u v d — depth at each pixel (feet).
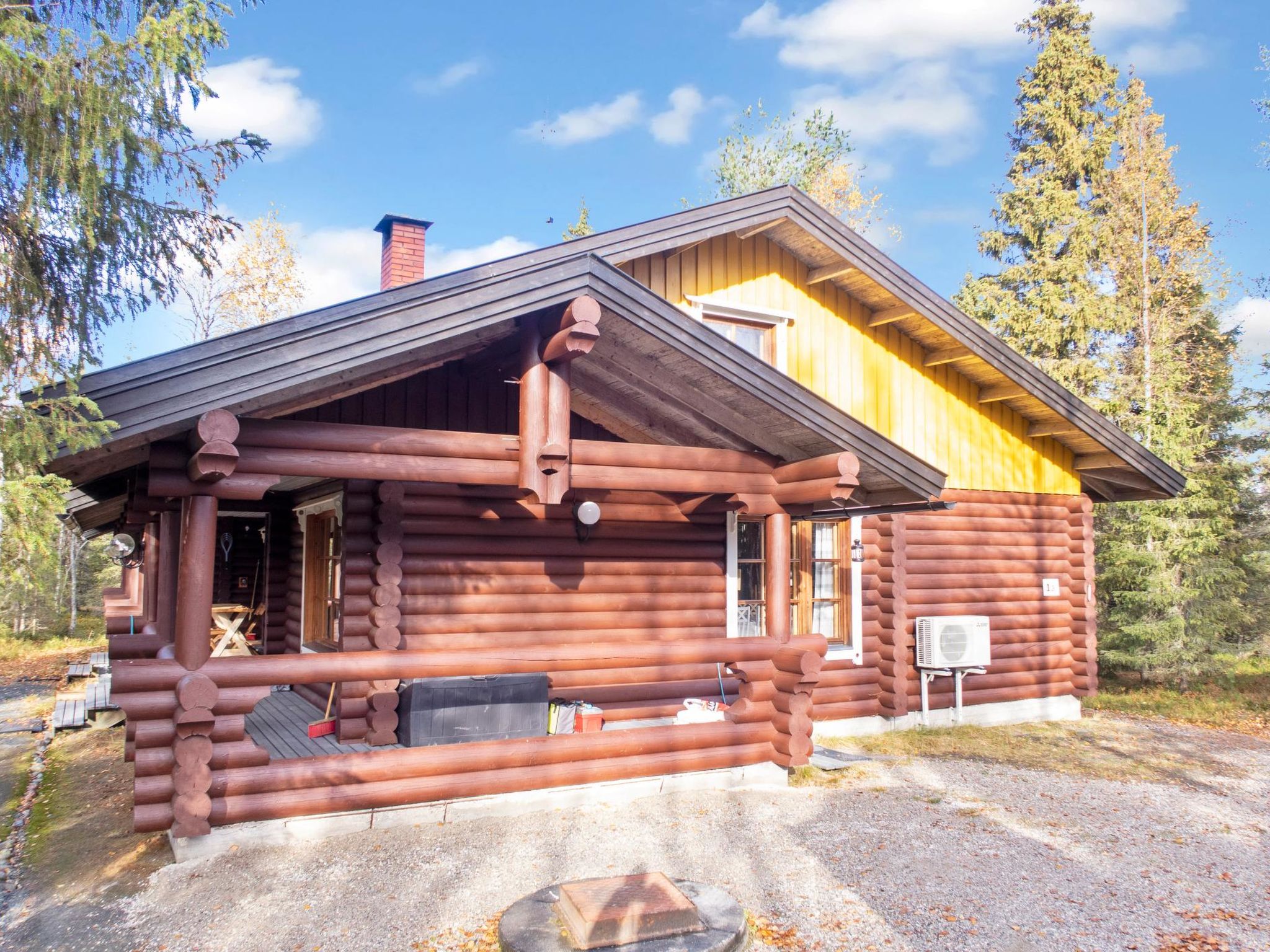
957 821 21.99
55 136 15.55
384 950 14.40
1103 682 52.54
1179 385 58.34
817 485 22.70
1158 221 66.33
